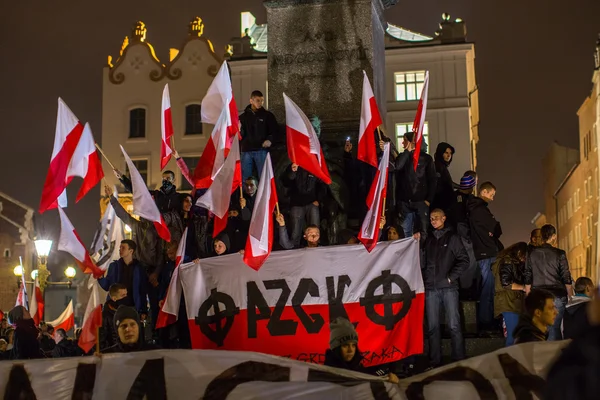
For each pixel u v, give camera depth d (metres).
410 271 10.17
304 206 12.84
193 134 47.31
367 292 10.18
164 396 7.84
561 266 10.78
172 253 12.77
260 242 10.20
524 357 7.49
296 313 10.24
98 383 7.88
